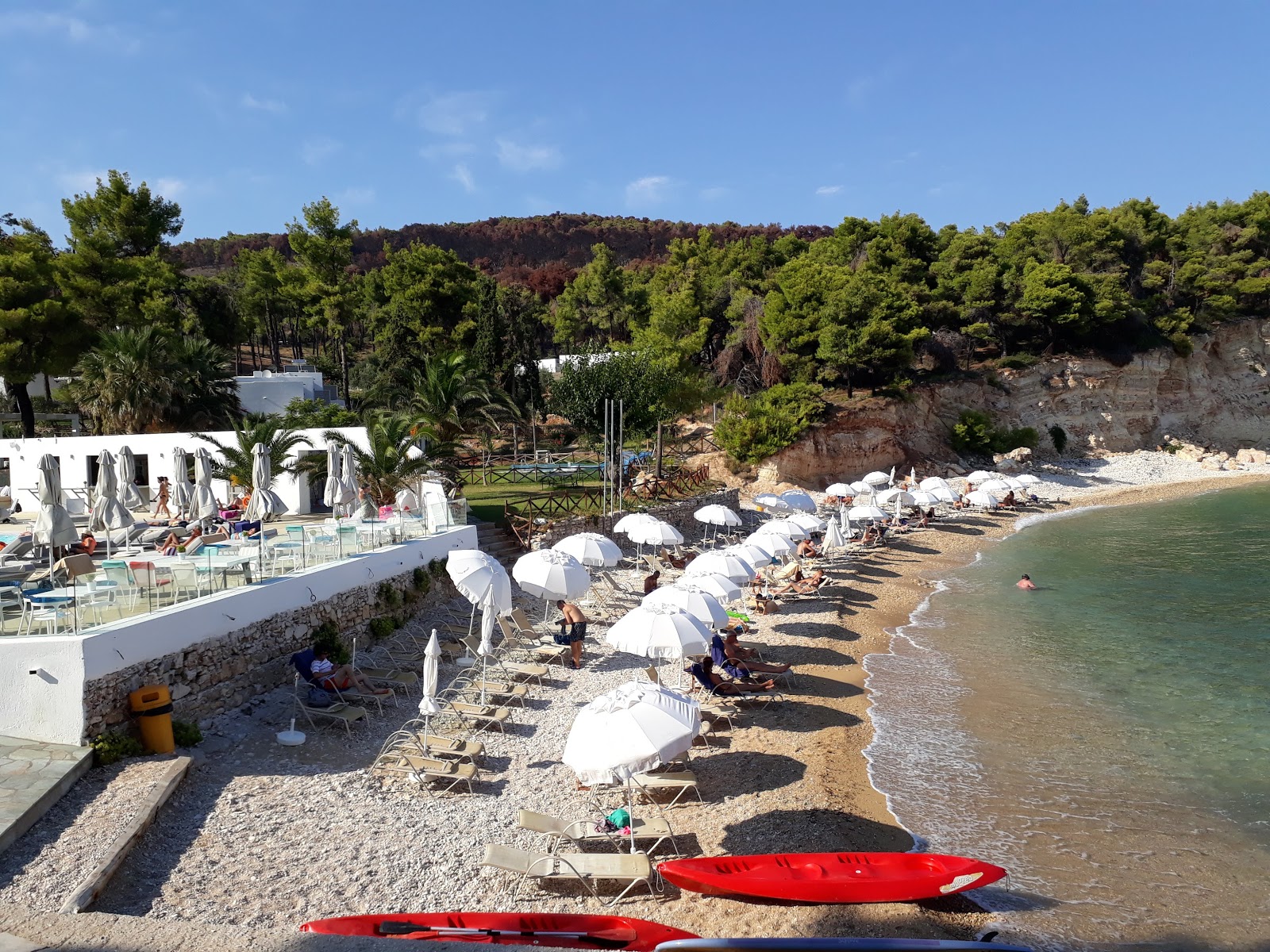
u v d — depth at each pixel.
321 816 11.18
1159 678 19.39
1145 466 62.56
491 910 9.49
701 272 74.81
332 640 16.98
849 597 27.53
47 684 11.88
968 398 60.91
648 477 39.50
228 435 28.67
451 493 28.11
